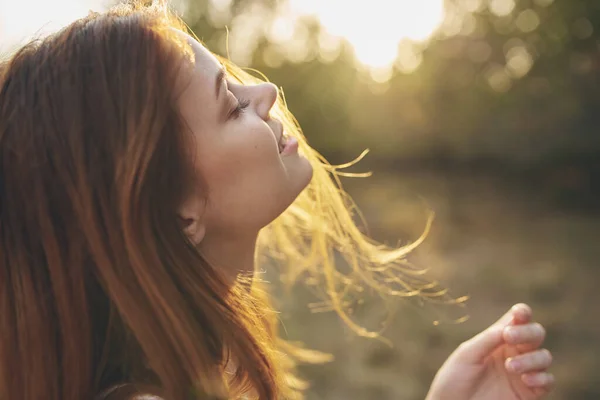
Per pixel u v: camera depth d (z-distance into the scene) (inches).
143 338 32.4
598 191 617.9
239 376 40.1
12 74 36.4
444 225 475.5
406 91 821.2
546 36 687.7
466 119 783.7
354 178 761.6
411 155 804.6
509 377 46.3
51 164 34.1
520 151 695.7
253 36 815.1
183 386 32.6
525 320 45.6
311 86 818.2
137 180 33.6
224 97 37.2
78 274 33.9
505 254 370.0
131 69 34.9
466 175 767.7
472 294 272.2
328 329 211.0
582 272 320.8
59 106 34.5
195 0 620.4
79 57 35.4
